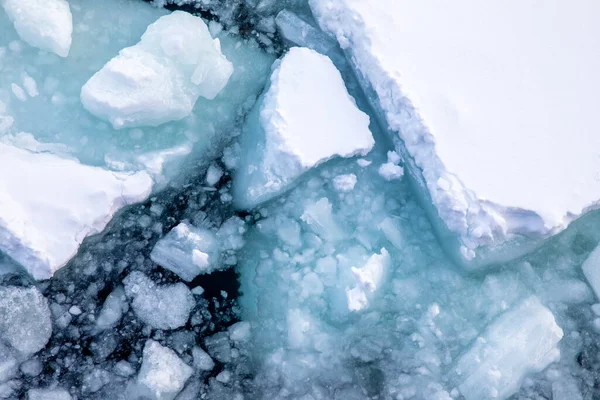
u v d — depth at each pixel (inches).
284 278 299.6
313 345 292.5
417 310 300.7
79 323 287.7
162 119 300.2
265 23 321.4
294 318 292.7
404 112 296.2
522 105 302.8
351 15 304.0
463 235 289.7
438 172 290.8
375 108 306.5
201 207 304.0
